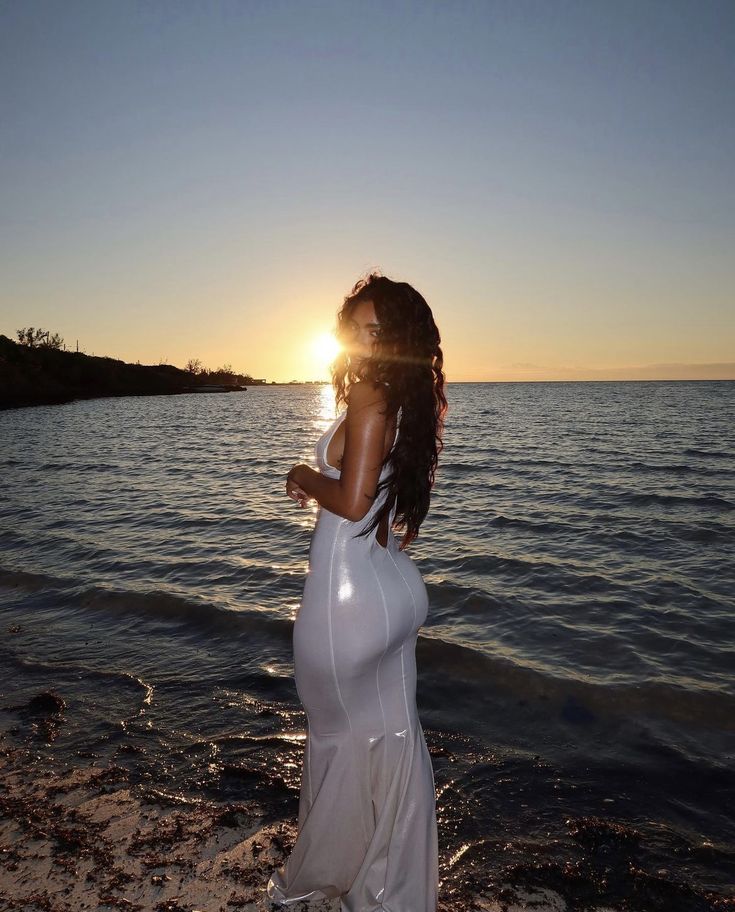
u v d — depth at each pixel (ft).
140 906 7.19
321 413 209.97
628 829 8.93
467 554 25.14
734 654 15.15
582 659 14.93
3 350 285.02
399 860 6.37
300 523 31.89
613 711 12.47
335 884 6.78
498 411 183.01
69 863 7.99
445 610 18.52
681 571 22.59
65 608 18.83
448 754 10.97
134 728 11.76
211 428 130.72
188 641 16.15
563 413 167.84
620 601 19.20
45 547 26.81
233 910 7.09
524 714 12.40
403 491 6.34
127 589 20.20
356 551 6.37
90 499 40.32
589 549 26.08
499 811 9.37
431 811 6.63
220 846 8.32
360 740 6.45
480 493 42.39
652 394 357.61
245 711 12.40
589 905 7.52
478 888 7.76
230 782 9.96
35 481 49.19
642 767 10.57
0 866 7.96
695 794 9.84
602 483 46.21
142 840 8.47
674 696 13.01
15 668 14.53
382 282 6.25
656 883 7.88
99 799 9.50
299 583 21.16
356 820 6.57
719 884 7.90
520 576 22.06
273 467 60.44
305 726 11.79
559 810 9.39
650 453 67.97
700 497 38.81
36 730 11.70
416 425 6.15
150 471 56.75
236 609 18.15
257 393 594.24
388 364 5.94
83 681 13.82
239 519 33.12
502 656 14.92
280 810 9.19
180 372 566.77
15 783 9.97
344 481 5.86
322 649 6.27
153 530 30.45
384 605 6.31
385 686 6.51
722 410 173.06
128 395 365.81
